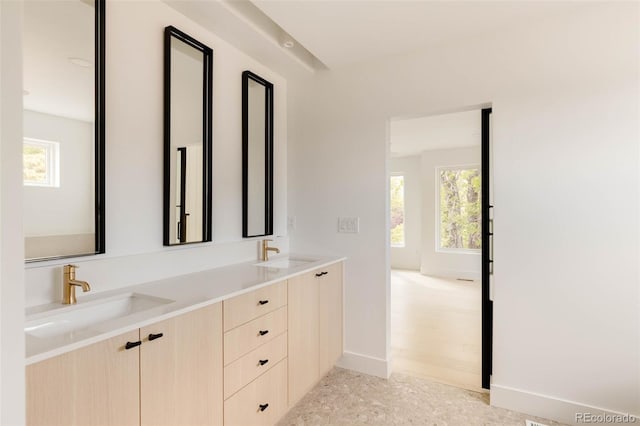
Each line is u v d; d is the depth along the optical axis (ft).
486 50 7.07
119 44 5.37
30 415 2.90
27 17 4.31
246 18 6.72
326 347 7.91
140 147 5.69
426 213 21.27
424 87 7.75
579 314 6.28
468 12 6.30
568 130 6.36
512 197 6.81
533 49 6.65
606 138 6.08
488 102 7.09
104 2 5.02
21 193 2.01
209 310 4.73
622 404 5.98
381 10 6.19
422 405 6.99
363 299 8.50
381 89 8.24
